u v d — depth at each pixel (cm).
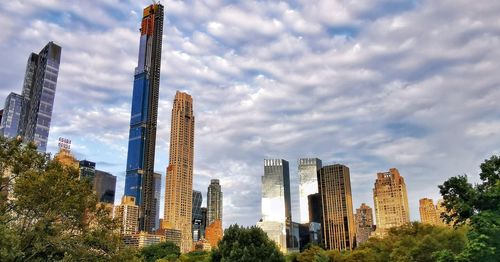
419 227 9931
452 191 4775
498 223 4094
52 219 4100
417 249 7919
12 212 4328
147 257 16425
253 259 6831
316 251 12750
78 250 4219
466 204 4484
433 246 7762
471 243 4072
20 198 3966
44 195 4059
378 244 11469
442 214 5047
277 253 7125
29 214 4200
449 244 7662
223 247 7212
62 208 4112
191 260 13650
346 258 11575
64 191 4231
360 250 11612
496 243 4034
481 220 4119
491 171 4712
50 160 4675
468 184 4650
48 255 4288
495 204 4388
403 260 8231
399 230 10950
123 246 4631
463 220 4762
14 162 4331
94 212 4669
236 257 6875
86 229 4412
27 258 3934
